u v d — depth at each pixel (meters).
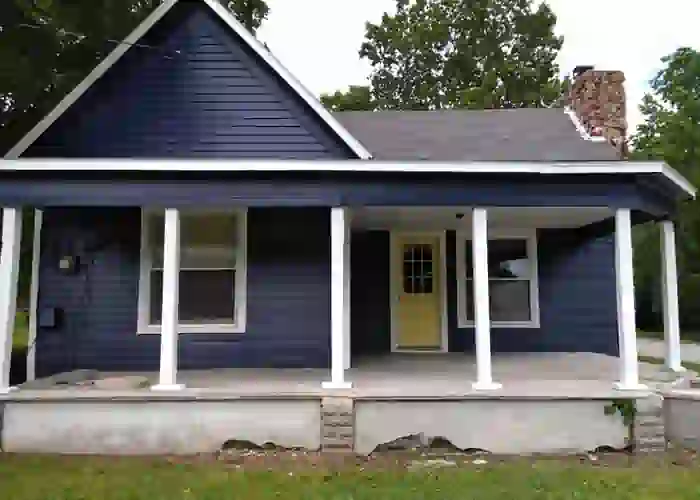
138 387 7.00
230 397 6.57
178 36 8.41
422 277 10.70
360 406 6.57
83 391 6.74
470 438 6.56
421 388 6.79
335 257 6.89
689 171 23.97
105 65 8.25
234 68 8.39
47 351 8.56
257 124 8.32
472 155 8.72
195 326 8.61
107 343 8.59
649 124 27.97
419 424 6.57
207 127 8.31
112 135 8.27
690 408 6.68
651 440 6.52
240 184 6.93
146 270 8.70
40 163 6.62
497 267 10.48
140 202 6.85
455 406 6.60
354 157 8.27
